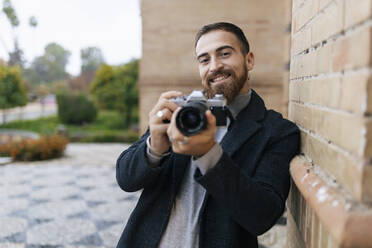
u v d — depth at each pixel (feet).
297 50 4.26
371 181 2.09
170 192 3.79
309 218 3.42
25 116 91.45
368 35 2.05
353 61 2.28
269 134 3.67
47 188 17.51
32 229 11.62
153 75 15.05
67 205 14.43
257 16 14.30
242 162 3.62
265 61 14.38
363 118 2.10
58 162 26.25
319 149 3.11
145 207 3.80
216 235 3.42
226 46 3.70
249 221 3.14
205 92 3.91
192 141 2.71
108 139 46.80
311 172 3.15
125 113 70.95
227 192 2.97
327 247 2.72
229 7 14.39
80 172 21.88
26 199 15.44
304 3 3.86
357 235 2.02
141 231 3.75
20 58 111.65
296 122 4.26
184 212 3.71
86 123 70.64
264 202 3.09
